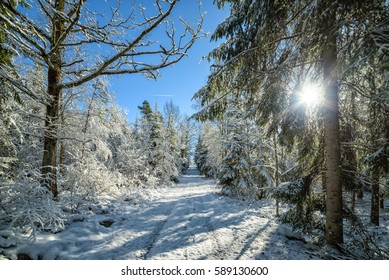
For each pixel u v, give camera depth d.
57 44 4.24
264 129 6.84
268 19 4.67
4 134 6.04
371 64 2.82
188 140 41.00
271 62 5.49
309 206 5.27
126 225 6.07
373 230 7.21
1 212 4.13
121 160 15.04
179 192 15.23
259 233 5.54
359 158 5.13
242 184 11.20
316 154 5.58
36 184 4.45
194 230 5.80
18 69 6.96
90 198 7.64
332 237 4.48
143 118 21.66
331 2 3.48
